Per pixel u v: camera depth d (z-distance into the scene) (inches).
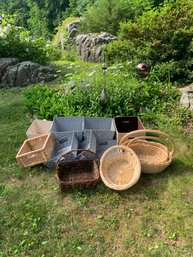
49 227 98.7
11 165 131.8
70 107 171.3
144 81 193.5
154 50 224.8
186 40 219.3
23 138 153.8
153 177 121.2
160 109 171.5
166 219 100.4
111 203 108.2
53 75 256.1
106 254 89.1
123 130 154.1
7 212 104.9
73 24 469.1
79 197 111.1
